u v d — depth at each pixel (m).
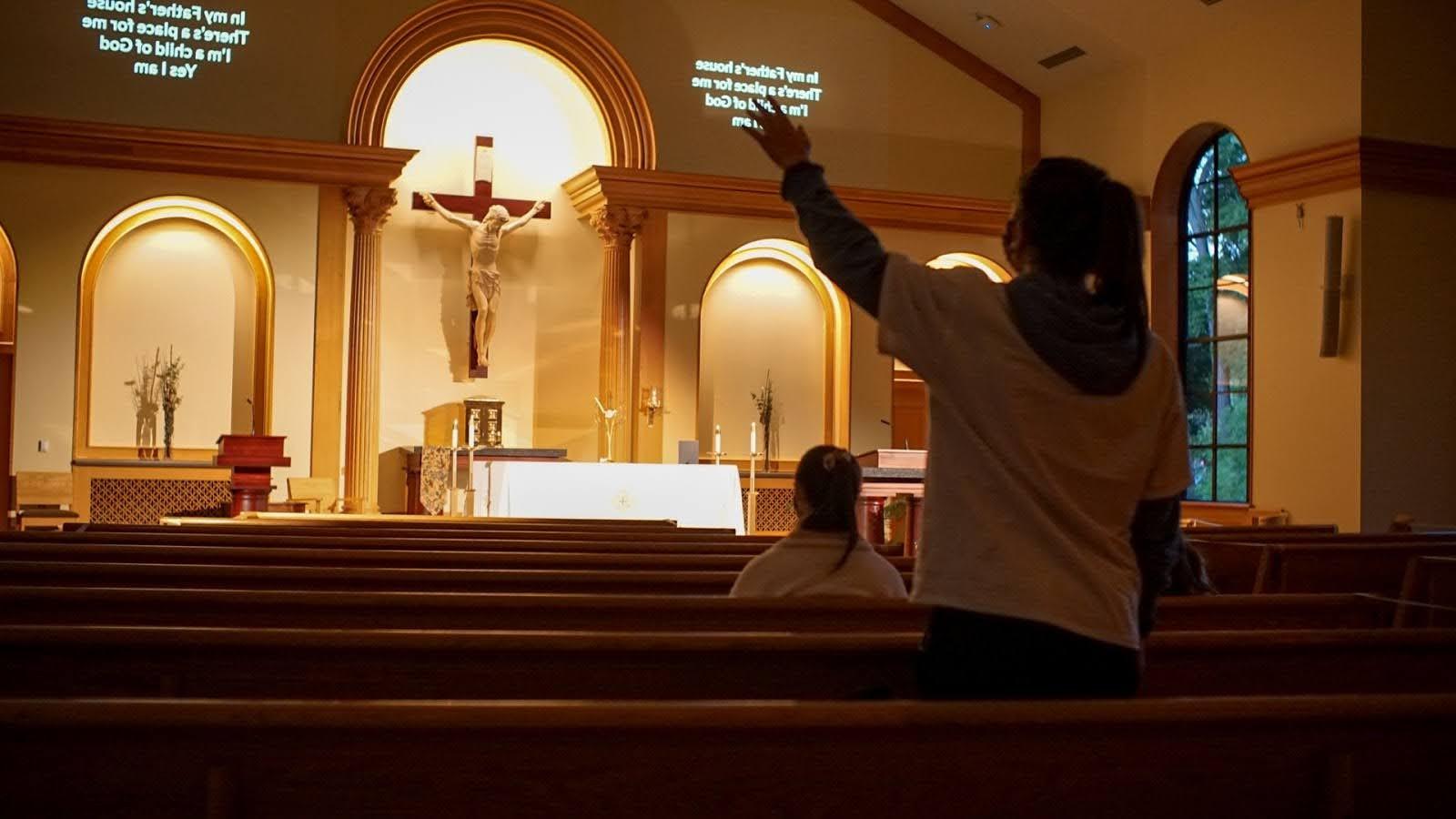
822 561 4.37
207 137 15.20
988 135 18.42
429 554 5.82
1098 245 2.54
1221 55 16.17
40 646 3.00
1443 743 2.34
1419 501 14.70
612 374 16.73
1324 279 14.64
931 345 2.46
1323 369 14.93
